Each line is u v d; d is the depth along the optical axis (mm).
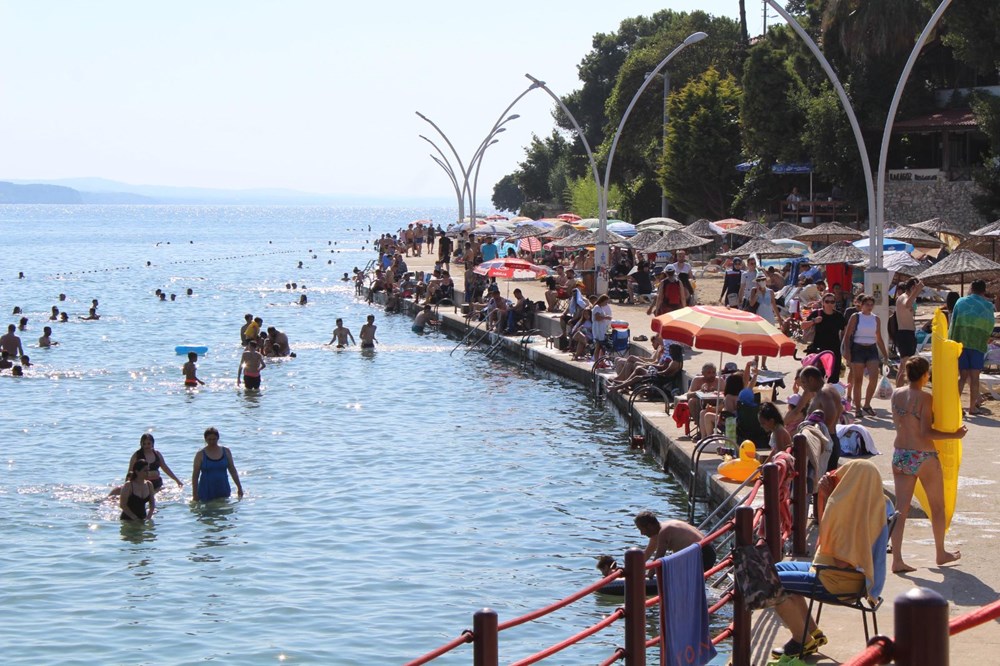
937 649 4180
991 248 38000
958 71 53125
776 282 36531
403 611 13828
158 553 16281
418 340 42781
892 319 23938
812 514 13000
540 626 13281
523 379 33219
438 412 27938
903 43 52281
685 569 8328
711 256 60188
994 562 11555
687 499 18953
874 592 9039
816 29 59000
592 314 31391
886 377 21016
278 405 28906
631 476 20797
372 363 36625
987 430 17938
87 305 55938
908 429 11250
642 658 7805
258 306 55750
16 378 33000
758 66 57625
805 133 55781
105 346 40250
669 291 28984
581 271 42188
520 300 38906
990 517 13289
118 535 17172
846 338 19172
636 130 80125
